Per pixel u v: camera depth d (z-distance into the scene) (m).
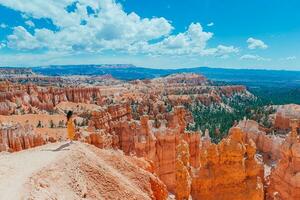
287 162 53.03
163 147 73.69
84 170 32.16
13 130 80.19
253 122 112.88
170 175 73.50
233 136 50.28
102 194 30.92
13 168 29.50
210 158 49.12
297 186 50.03
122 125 82.75
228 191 47.91
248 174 49.59
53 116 177.50
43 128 142.50
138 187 36.47
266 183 56.62
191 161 77.94
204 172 48.53
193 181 48.88
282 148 54.59
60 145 37.75
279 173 53.84
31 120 163.62
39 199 24.28
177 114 95.12
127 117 108.62
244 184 48.34
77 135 59.94
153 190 38.44
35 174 28.03
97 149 39.16
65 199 26.41
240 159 48.47
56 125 157.00
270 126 147.50
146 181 37.84
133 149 78.94
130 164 38.97
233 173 48.28
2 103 179.88
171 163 73.75
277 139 96.88
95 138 61.44
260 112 185.25
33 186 26.08
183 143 57.72
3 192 24.75
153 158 71.69
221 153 49.06
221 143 49.56
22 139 80.75
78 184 29.61
